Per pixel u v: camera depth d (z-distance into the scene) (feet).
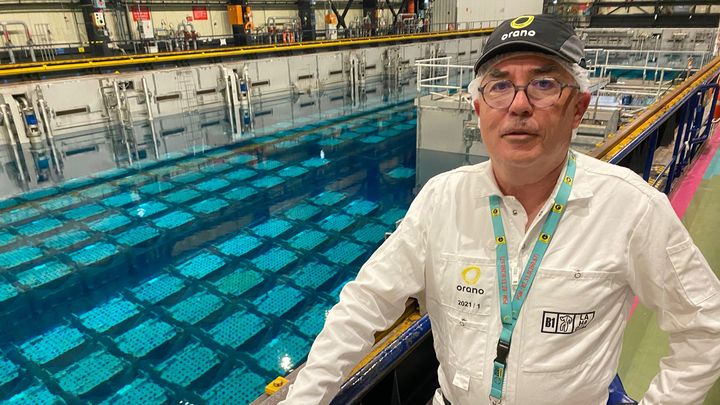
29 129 27.53
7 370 10.79
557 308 2.65
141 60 33.88
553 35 2.50
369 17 56.49
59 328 12.23
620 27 56.49
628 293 2.84
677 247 2.59
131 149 27.66
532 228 2.72
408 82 51.65
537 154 2.56
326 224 18.15
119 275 14.74
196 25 41.32
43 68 29.17
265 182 22.65
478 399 2.94
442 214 2.98
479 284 2.85
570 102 2.58
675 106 9.74
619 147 7.64
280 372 10.62
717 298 2.64
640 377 6.40
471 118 23.57
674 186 12.08
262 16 46.62
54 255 15.97
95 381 10.41
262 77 40.50
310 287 13.94
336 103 41.14
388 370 3.71
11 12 30.48
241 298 13.46
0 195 21.03
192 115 35.81
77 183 22.48
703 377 2.71
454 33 61.00
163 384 10.30
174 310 12.92
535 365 2.71
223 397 9.91
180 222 18.44
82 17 33.99
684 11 53.01
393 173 23.29
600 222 2.66
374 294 3.05
